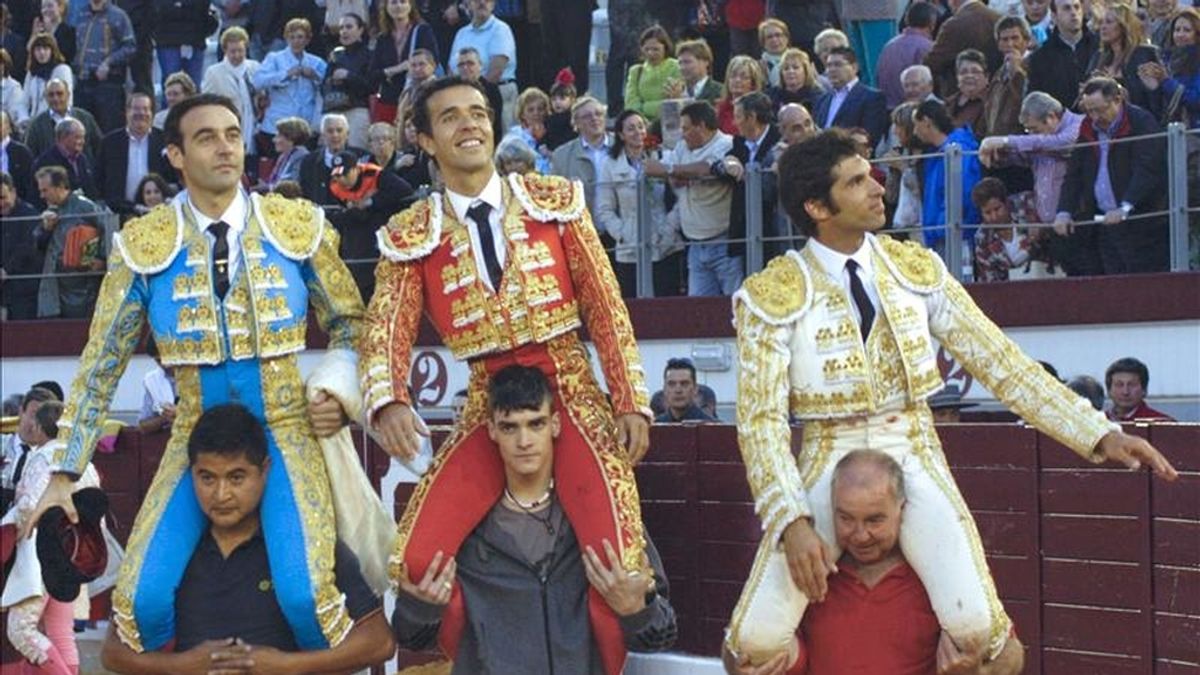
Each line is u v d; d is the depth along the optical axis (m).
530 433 10.32
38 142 26.27
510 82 24.95
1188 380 18.17
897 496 9.55
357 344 10.83
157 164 25.33
